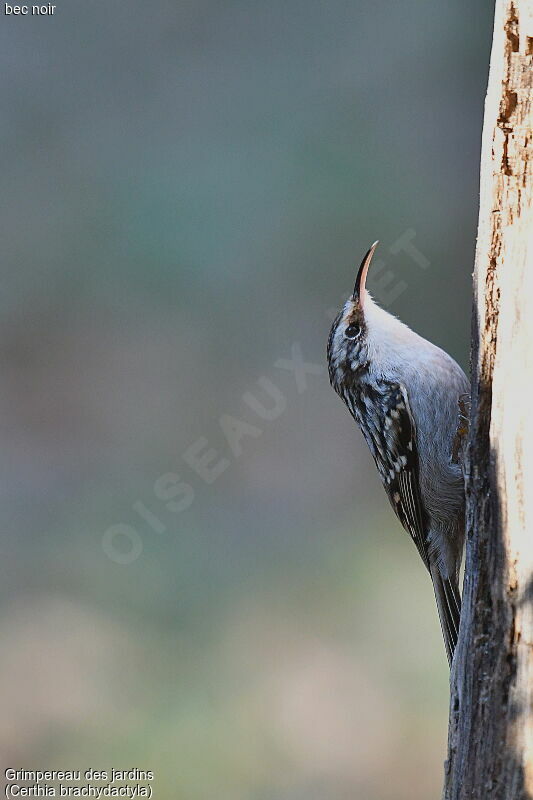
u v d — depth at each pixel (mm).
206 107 17062
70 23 18172
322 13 17844
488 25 15367
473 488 4305
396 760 8461
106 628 9805
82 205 16031
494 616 4125
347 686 9031
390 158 15250
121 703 8891
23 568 10664
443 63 15680
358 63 16719
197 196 15680
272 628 9750
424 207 14422
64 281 15094
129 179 16281
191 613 10086
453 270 13508
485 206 4371
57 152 16891
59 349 14398
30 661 9328
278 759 8406
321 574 10578
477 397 4332
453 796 4273
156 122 17031
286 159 15734
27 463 12516
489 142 4355
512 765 3996
